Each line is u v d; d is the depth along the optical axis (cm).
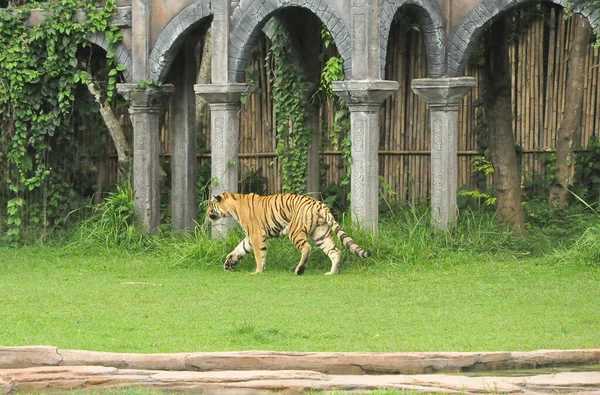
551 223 1945
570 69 1998
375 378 902
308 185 1933
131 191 1878
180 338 1102
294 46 1903
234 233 1708
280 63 1906
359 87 1616
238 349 1042
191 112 1942
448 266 1602
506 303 1316
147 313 1262
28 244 1931
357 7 1619
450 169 1764
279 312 1265
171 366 952
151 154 1856
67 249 1836
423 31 1748
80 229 1878
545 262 1619
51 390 889
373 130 1647
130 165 2127
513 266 1598
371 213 1656
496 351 1012
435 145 1766
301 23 1903
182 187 1939
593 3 1529
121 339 1097
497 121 1833
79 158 2072
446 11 1750
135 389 878
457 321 1202
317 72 1936
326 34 1753
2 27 1881
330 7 1648
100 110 2130
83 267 1672
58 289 1449
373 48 1623
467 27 1733
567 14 1568
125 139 2173
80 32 1861
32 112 1903
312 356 952
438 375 928
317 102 1933
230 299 1362
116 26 1845
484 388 867
